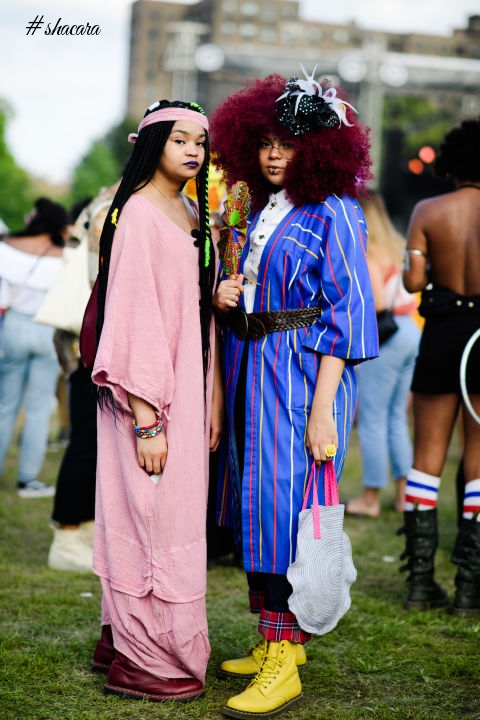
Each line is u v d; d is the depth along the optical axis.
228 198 2.70
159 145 2.63
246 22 71.50
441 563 4.36
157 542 2.58
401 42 61.00
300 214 2.70
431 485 3.67
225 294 2.71
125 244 2.59
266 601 2.69
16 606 3.53
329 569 2.56
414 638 3.27
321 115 2.67
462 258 3.55
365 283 2.65
